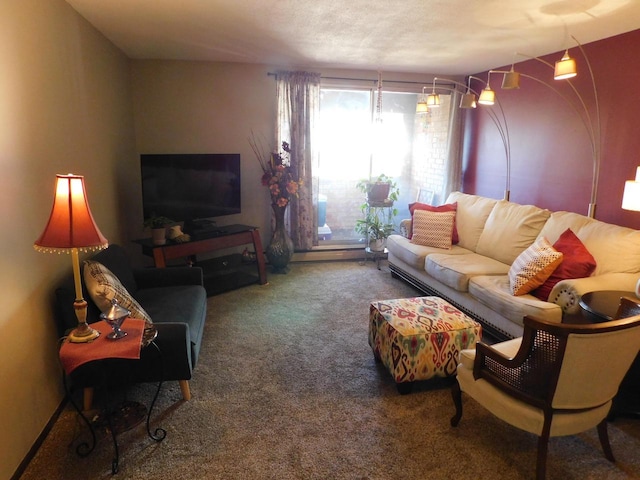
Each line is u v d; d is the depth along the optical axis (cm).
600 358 163
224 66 464
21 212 197
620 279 265
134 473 185
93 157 317
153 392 247
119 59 398
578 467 191
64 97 260
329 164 549
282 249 474
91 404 229
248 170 493
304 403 238
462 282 333
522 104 439
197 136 470
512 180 457
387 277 472
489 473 187
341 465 191
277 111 480
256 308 379
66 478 182
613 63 339
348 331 332
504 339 296
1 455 171
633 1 259
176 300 280
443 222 419
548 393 170
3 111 183
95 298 213
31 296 202
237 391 249
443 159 561
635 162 327
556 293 270
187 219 423
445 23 308
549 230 334
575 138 377
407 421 223
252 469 188
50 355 219
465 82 532
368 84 507
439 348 244
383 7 274
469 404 239
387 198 509
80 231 180
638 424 223
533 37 344
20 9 202
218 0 264
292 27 322
